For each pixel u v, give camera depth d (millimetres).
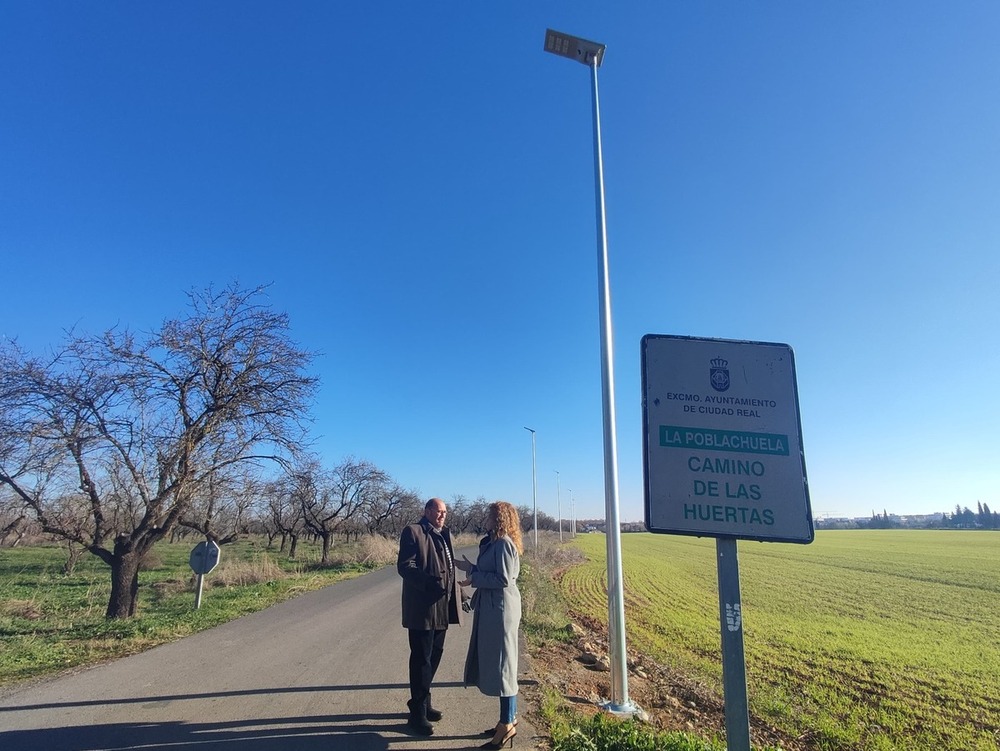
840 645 14500
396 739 5117
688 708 7531
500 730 4965
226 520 20750
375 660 7930
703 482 3773
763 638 15289
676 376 3914
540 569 26781
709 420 3865
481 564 5301
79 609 14148
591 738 5133
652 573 33000
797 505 3779
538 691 6730
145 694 6289
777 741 7211
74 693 6309
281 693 6355
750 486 3789
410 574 5297
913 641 15430
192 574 22656
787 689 10156
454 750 4914
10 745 4859
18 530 12539
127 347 12320
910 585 29422
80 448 11648
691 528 3707
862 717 8773
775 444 3861
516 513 5605
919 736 8203
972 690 10766
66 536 12039
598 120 8414
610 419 7246
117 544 12445
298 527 37125
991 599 24312
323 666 7570
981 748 7766
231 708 5848
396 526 50781
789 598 24328
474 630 5281
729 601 3654
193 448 12898
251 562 24000
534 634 10219
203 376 13039
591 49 8445
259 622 11133
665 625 15805
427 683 5402
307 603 13984
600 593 22328
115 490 12570
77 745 4879
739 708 3543
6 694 6262
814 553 54969
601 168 8242
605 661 8797
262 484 14859
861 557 49656
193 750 4809
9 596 16484
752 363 3986
